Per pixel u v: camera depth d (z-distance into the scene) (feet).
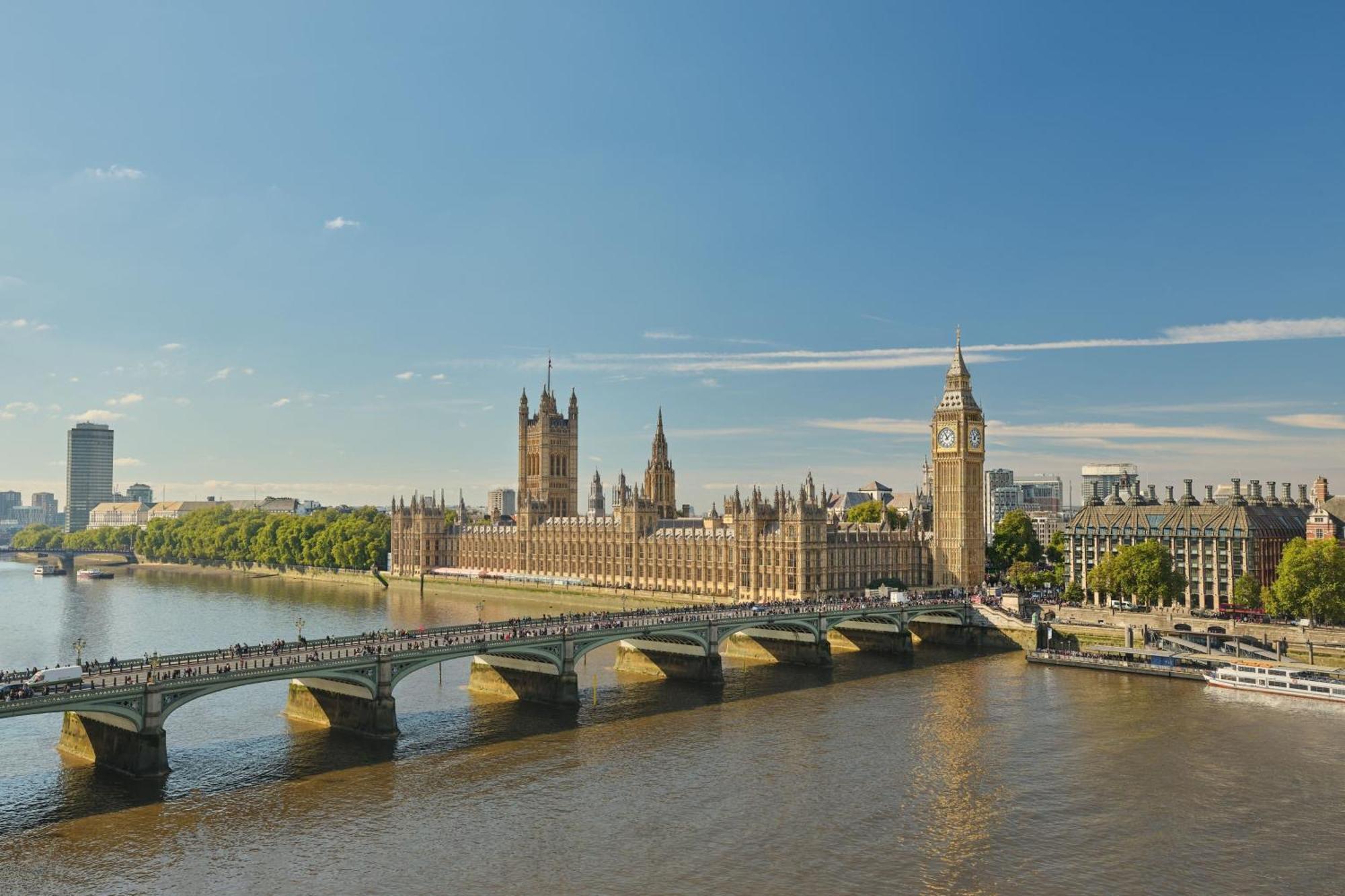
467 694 610.65
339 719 518.78
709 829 385.70
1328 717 560.61
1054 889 339.36
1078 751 491.72
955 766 466.29
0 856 352.49
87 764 452.76
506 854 360.69
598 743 500.74
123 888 329.72
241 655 513.04
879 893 334.03
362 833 377.09
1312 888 340.59
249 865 348.18
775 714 568.00
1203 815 404.77
